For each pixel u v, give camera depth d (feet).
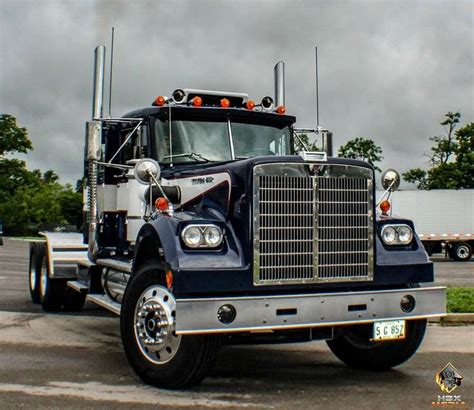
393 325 21.06
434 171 179.83
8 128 247.09
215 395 19.98
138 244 21.67
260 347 28.04
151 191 22.43
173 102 26.76
